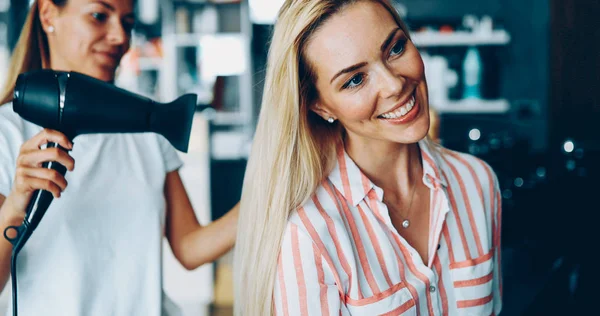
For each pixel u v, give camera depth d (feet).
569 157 6.94
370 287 3.51
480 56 14.38
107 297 3.95
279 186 3.56
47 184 3.22
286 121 3.54
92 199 3.96
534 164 8.00
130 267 4.05
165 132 3.44
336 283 3.47
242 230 3.84
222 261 11.46
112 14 3.98
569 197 6.73
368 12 3.18
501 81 14.29
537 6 13.66
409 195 3.82
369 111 3.27
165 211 4.44
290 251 3.48
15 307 3.32
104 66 4.08
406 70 3.23
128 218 4.09
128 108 3.34
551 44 7.75
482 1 14.48
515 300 4.95
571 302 5.67
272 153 3.58
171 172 4.62
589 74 7.45
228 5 16.28
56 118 3.27
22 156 3.26
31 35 4.06
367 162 3.73
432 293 3.66
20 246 3.30
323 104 3.52
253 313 3.65
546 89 13.65
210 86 16.15
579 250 6.05
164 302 4.33
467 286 3.79
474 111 14.05
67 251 3.80
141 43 15.89
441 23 14.55
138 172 4.21
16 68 4.06
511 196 7.23
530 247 6.24
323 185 3.68
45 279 3.76
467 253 3.82
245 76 16.03
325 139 3.76
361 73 3.22
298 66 3.44
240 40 16.07
